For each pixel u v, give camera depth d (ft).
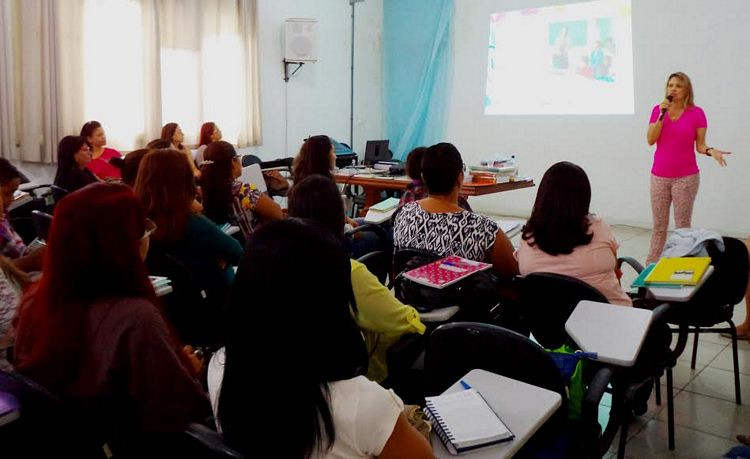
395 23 26.61
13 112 15.60
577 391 4.91
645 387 7.53
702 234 8.86
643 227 21.24
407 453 3.28
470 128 25.12
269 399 3.11
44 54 15.90
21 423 4.17
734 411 8.39
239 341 3.18
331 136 25.76
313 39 22.85
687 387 9.12
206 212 10.50
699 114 14.25
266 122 23.11
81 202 4.38
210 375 4.08
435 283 6.61
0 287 5.77
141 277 4.59
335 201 6.69
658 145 14.92
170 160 7.95
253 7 21.50
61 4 16.25
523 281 7.11
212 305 8.27
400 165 18.08
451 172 7.90
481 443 3.64
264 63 22.74
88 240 4.36
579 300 6.67
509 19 23.40
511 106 23.85
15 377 4.07
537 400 4.21
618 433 7.80
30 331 4.57
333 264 3.18
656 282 7.00
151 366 4.39
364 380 3.36
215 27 20.42
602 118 21.67
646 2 20.16
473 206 25.38
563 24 22.08
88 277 4.40
